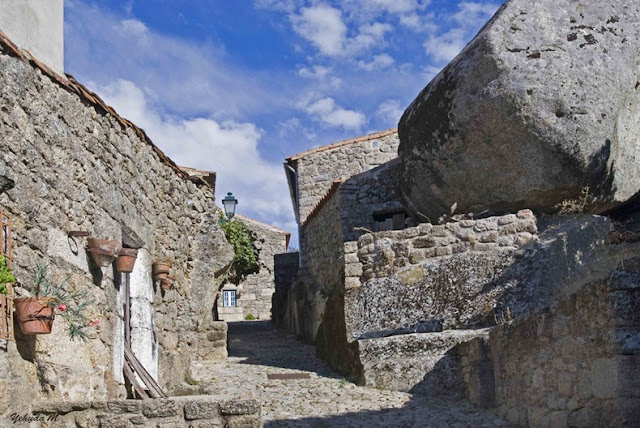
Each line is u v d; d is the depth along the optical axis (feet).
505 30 41.19
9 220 18.07
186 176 37.29
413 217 48.67
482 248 37.35
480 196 42.96
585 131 39.88
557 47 40.83
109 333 24.72
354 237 50.49
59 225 21.47
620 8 42.11
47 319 18.48
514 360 26.04
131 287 29.45
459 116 42.14
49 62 22.82
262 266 92.02
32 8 22.22
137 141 29.73
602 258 31.17
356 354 35.27
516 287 35.76
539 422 23.45
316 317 50.11
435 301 36.63
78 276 22.50
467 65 42.04
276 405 30.35
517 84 40.24
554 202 41.68
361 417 28.02
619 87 40.70
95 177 24.57
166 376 31.89
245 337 56.75
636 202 44.01
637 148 42.57
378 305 37.45
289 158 68.08
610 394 19.51
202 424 20.79
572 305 21.80
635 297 19.42
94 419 20.42
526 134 40.34
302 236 62.39
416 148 45.47
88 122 24.38
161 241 32.91
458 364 32.17
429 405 29.91
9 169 18.80
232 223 63.77
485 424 25.86
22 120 19.72
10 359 17.95
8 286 17.74
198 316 37.68
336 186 51.72
